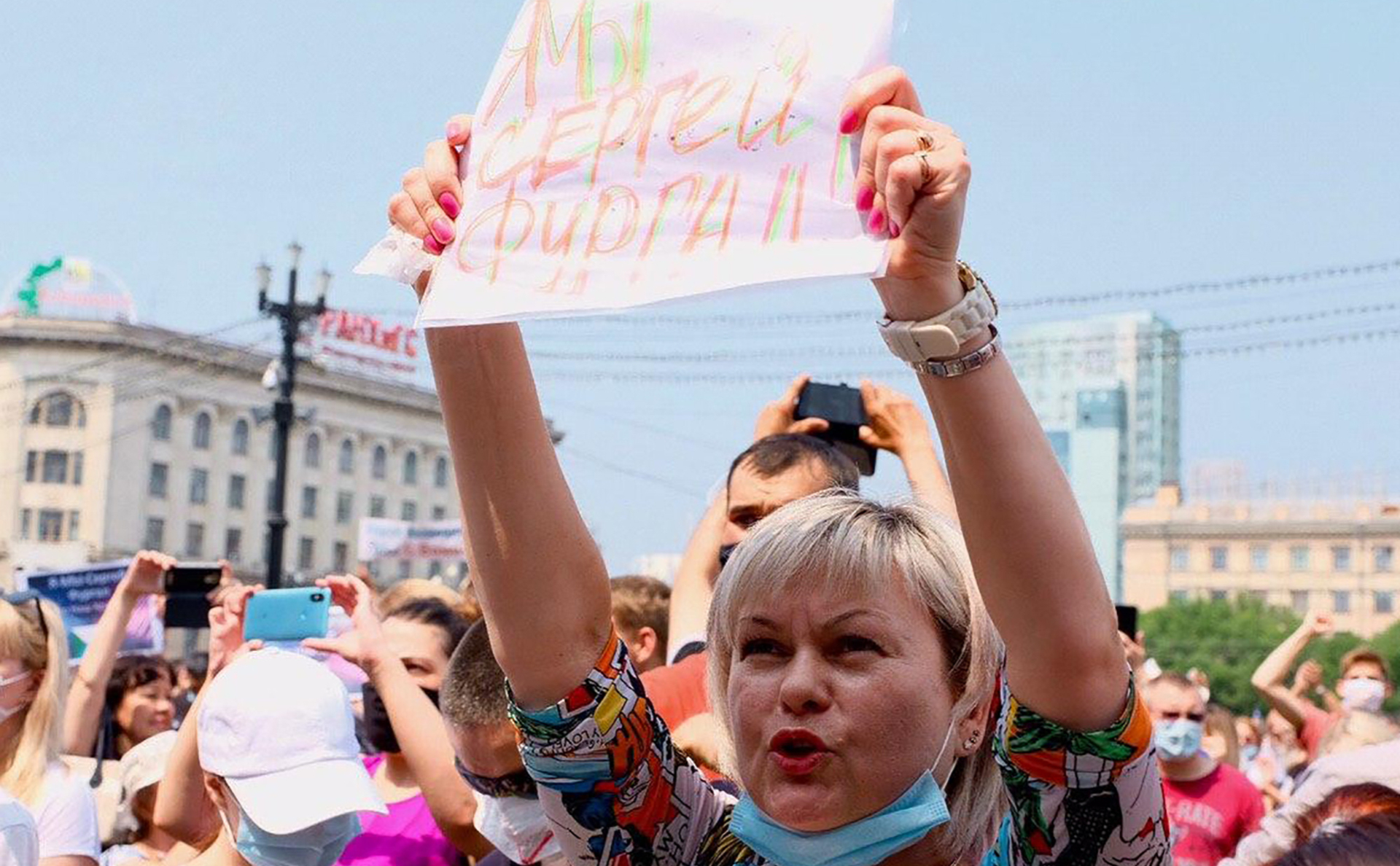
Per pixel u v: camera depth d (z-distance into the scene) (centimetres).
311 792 321
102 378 6406
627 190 185
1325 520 9619
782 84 178
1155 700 584
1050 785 179
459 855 421
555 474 218
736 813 198
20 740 373
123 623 537
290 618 414
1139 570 10000
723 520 394
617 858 216
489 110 199
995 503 171
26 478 6369
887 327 170
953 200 160
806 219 172
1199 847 576
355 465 7294
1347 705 750
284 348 2261
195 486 6681
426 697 400
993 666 193
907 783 187
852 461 360
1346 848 205
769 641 193
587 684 213
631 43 190
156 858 443
